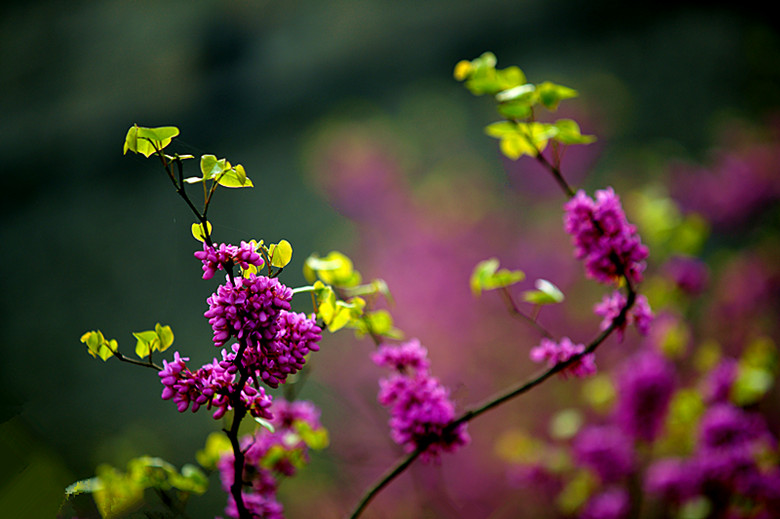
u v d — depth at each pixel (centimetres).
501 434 227
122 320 345
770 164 270
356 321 107
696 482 131
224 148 403
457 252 294
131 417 293
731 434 128
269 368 98
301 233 370
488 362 257
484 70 109
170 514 108
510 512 199
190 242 352
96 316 348
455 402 108
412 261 298
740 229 270
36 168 399
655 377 135
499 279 108
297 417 111
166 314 336
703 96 378
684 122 371
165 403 299
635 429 136
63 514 103
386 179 364
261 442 110
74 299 351
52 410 303
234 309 98
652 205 145
